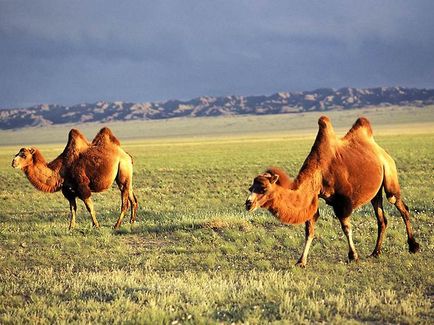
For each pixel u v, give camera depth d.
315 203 45.50
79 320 31.31
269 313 32.31
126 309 33.34
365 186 46.72
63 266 49.78
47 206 100.88
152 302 33.91
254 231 60.44
